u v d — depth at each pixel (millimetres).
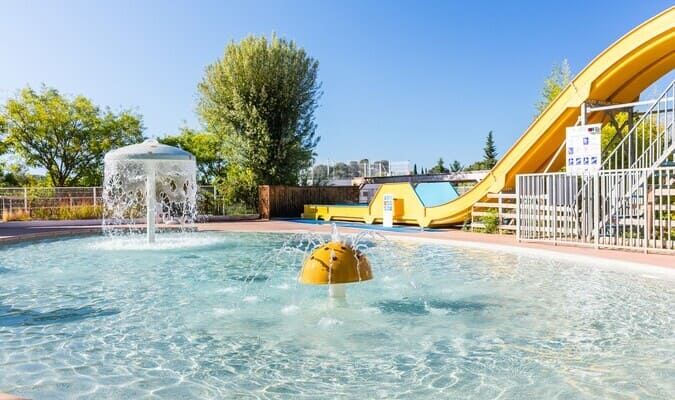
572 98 13547
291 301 6438
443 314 5754
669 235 9867
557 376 3877
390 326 5277
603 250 10438
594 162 10867
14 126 31750
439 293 6883
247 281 7906
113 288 7434
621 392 3572
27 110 32031
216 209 24672
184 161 12734
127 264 9859
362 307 6086
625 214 10930
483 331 5094
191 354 4445
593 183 11539
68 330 5219
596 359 4266
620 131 14562
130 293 7062
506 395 3521
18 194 20562
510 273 8523
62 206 21125
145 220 21453
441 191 18359
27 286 7637
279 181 27391
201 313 5871
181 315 5793
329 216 21984
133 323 5477
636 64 12719
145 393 3600
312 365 4141
